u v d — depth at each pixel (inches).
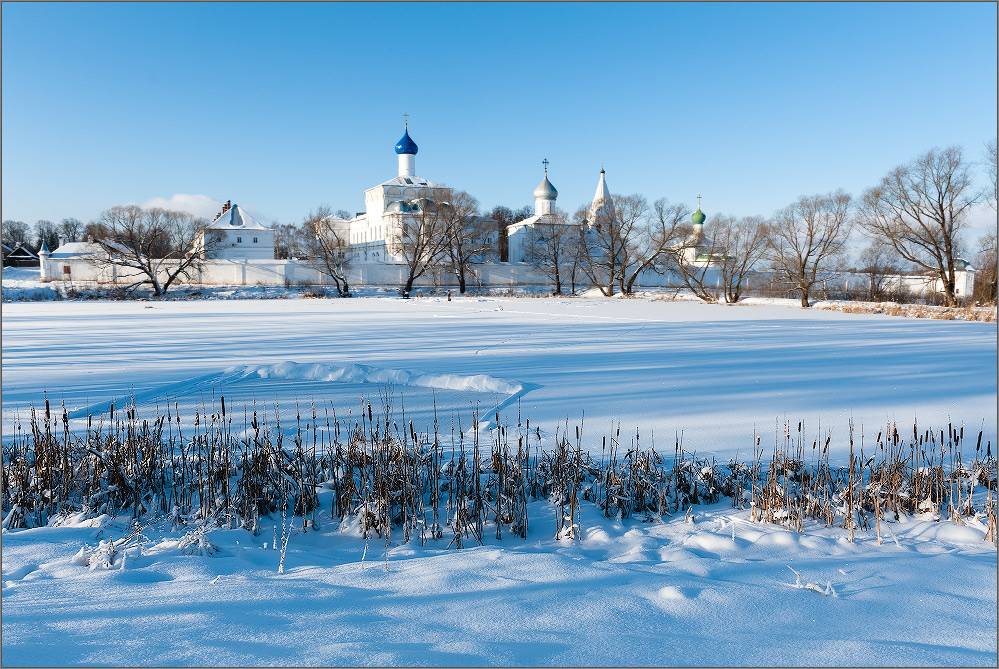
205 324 959.0
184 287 2498.8
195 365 500.1
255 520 179.6
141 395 374.6
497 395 383.6
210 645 92.9
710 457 246.1
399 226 2709.2
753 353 589.0
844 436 279.9
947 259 1584.6
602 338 733.9
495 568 139.8
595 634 102.5
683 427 296.8
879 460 239.8
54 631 97.5
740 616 112.4
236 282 2674.7
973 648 102.3
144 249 2297.0
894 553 157.5
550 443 265.6
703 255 2802.7
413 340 708.7
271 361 522.3
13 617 103.5
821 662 95.1
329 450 224.1
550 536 180.2
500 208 4138.8
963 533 169.9
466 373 456.1
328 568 139.9
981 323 1051.3
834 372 470.3
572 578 133.3
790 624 110.3
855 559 150.5
